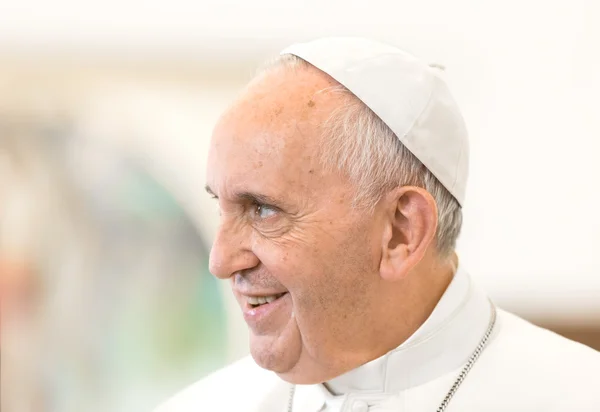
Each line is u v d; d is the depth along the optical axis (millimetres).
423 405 5965
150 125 12227
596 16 12219
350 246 5559
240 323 12500
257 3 12164
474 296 6367
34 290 12242
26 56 11930
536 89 12398
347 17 12344
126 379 12406
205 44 12148
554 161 12430
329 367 5840
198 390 7375
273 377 7039
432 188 5859
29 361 12258
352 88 5590
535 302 12508
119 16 12000
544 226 12492
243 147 5445
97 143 12203
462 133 6137
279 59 5891
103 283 12344
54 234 12250
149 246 12391
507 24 12375
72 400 12336
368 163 5527
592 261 12422
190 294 12453
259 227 5578
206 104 12250
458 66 12453
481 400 5953
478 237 12609
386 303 5848
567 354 6254
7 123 12023
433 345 6066
